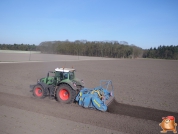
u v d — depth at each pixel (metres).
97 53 108.56
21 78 17.66
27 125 6.34
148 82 18.38
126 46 111.25
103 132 6.07
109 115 7.74
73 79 10.22
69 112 7.89
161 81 19.39
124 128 6.48
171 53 129.50
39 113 7.61
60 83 9.50
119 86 15.55
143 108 9.18
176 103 10.44
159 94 12.81
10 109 7.98
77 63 41.75
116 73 25.41
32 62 37.72
